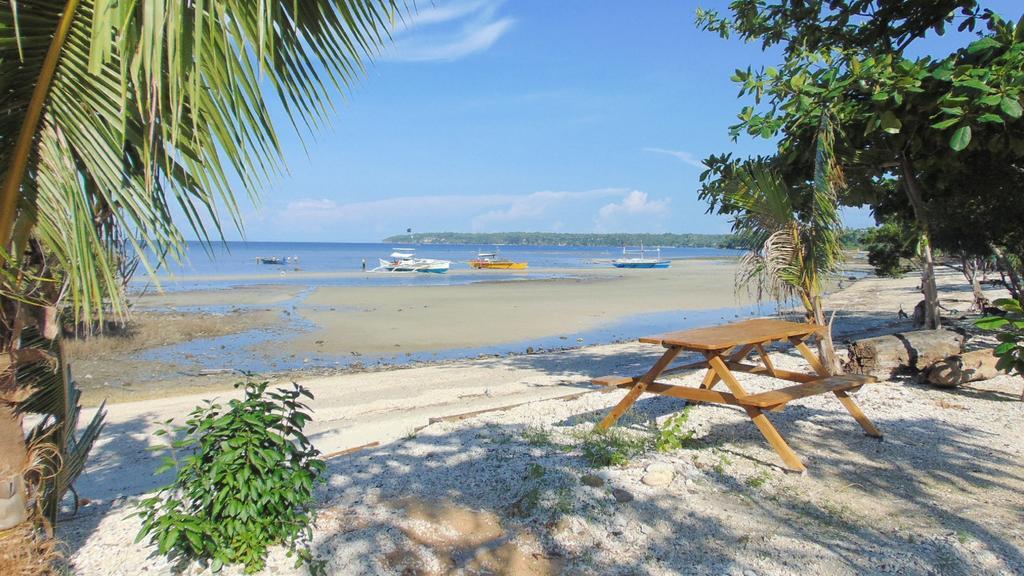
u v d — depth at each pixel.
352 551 3.46
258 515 3.31
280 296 34.00
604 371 11.52
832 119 6.71
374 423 6.89
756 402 4.33
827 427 5.51
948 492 4.06
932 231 10.80
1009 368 4.80
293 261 87.62
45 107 2.37
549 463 4.67
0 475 2.69
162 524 3.25
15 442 2.74
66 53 2.27
